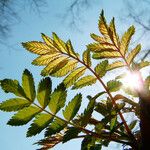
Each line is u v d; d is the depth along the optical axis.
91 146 0.33
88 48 0.35
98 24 0.34
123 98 0.35
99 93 0.34
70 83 0.36
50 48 0.35
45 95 0.32
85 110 0.32
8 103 0.31
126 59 0.36
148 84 0.33
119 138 0.35
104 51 0.35
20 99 0.32
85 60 0.36
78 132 0.31
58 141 0.35
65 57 0.35
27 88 0.32
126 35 0.35
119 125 0.33
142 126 0.30
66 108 0.32
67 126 0.33
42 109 0.32
